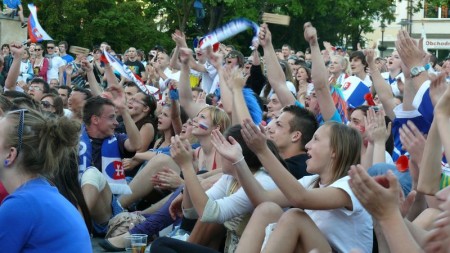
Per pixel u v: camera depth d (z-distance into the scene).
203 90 10.41
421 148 4.91
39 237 3.78
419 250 3.27
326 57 15.26
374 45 11.69
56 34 34.09
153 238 6.95
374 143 6.13
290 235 4.79
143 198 7.93
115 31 34.66
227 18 31.19
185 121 9.19
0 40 23.81
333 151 5.05
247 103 7.80
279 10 32.50
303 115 6.18
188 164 5.63
